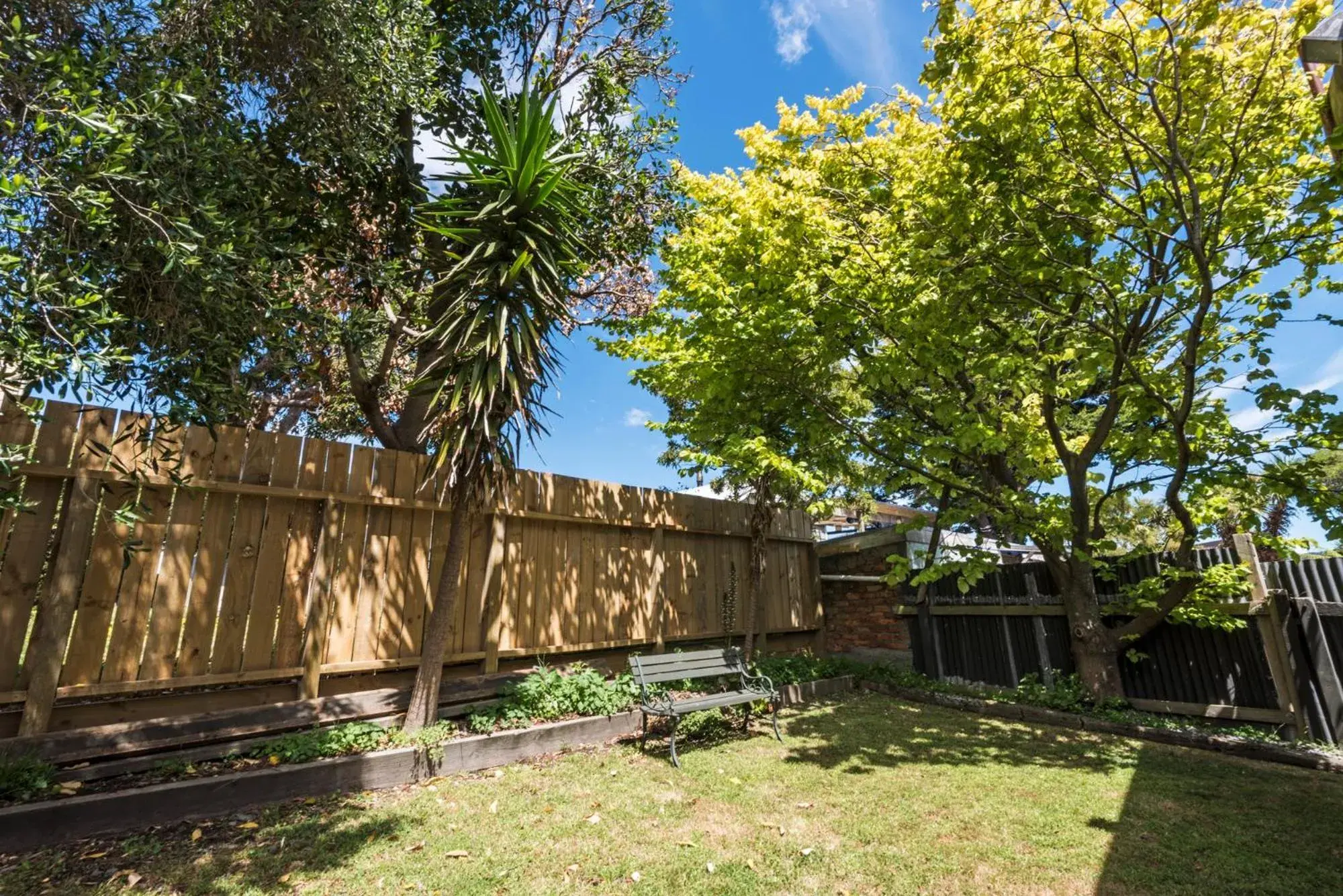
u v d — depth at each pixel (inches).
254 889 107.4
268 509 187.8
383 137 212.1
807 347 273.4
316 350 251.3
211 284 126.0
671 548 312.8
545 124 196.4
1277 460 226.2
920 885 114.7
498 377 189.5
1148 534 438.6
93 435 158.2
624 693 234.8
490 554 235.3
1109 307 235.0
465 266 195.8
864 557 387.2
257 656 178.4
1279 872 118.9
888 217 273.0
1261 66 197.0
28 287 93.2
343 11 170.1
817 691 300.4
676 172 327.0
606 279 427.8
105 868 112.2
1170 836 135.9
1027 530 259.6
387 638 206.1
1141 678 260.4
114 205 119.2
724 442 302.4
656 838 134.0
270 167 168.4
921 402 297.0
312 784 151.3
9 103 106.1
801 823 143.5
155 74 127.1
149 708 160.4
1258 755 200.5
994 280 230.2
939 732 234.1
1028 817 147.6
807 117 287.0
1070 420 403.9
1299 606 218.1
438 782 166.9
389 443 307.6
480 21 287.9
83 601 152.3
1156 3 180.2
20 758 132.6
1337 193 159.6
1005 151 213.3
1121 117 220.7
